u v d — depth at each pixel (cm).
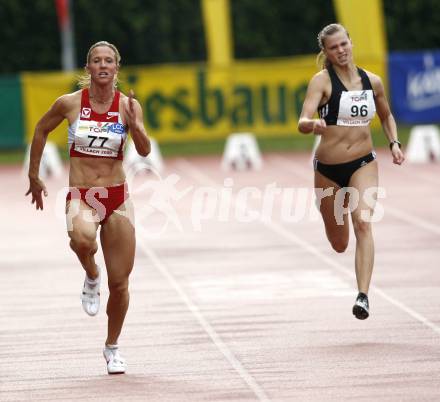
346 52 2773
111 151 2359
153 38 12725
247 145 8112
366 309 2658
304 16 13062
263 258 4069
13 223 5347
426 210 5425
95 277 2456
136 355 2594
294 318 2969
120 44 12725
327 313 3023
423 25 13188
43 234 4938
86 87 2431
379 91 2831
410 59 9588
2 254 4375
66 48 9931
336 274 3678
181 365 2473
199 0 12750
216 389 2244
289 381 2291
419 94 9669
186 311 3119
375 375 2314
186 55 12838
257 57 13025
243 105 9325
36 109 9031
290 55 13125
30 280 3750
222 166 8306
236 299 3281
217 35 9331
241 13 12962
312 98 2772
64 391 2273
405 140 10038
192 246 4434
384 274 3641
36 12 12462
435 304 3103
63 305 3275
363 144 2802
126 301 2403
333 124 2795
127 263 2380
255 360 2495
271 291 3394
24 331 2909
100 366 2494
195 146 10438
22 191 6931
